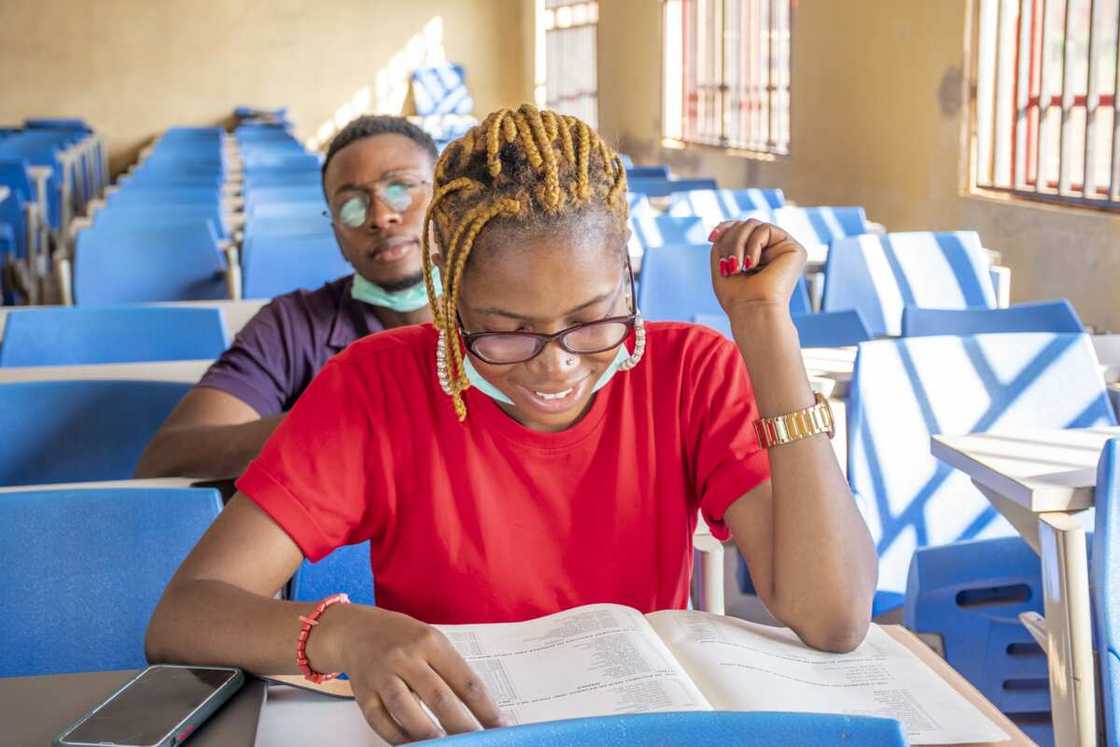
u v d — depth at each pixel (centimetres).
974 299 381
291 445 118
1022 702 187
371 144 187
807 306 355
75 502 138
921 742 94
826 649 110
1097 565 146
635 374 122
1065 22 526
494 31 1500
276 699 105
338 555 162
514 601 120
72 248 480
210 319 264
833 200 763
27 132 1159
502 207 100
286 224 455
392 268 188
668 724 72
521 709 96
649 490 121
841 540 111
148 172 743
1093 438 187
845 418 244
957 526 209
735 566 217
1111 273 488
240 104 1464
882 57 687
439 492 119
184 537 138
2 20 1412
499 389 112
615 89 1244
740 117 959
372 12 1473
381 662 94
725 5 974
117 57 1435
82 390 206
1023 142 575
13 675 135
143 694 98
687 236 450
